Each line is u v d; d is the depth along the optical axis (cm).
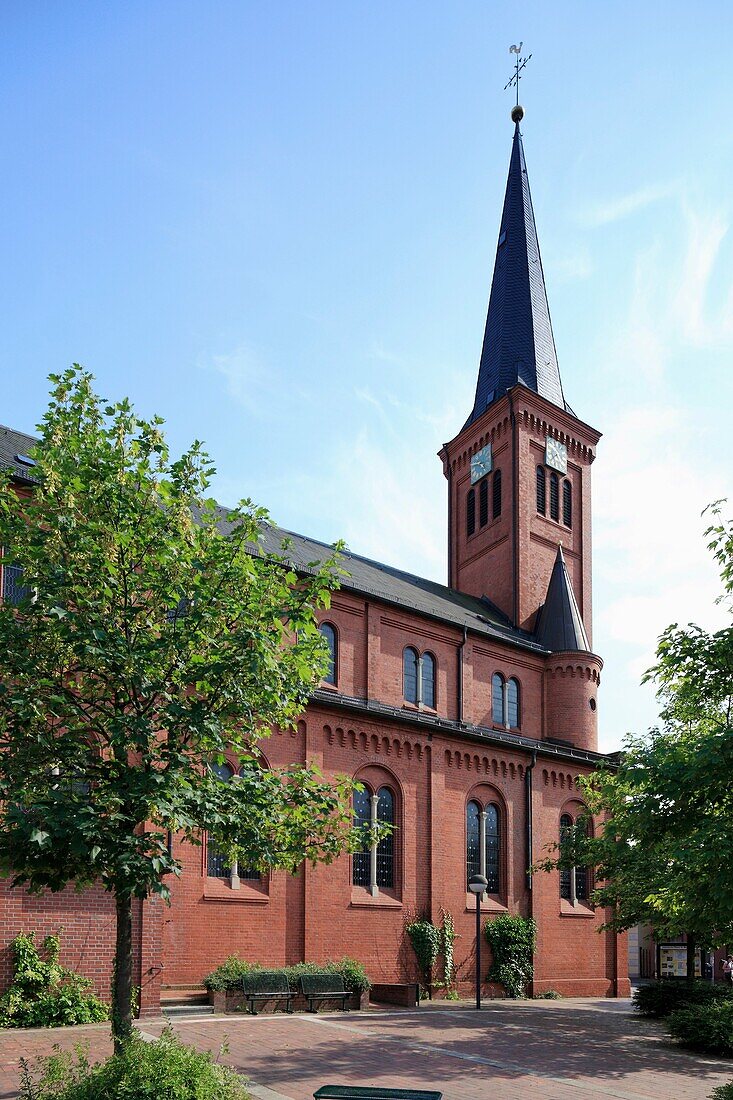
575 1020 2355
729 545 1464
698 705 1482
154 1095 947
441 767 3116
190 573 1195
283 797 1209
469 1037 1894
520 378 4700
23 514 1190
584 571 4509
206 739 1111
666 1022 1955
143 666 1095
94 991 1875
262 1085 1316
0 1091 1177
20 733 1091
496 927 3134
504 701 3672
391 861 2909
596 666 3909
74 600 1119
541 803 3462
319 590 1262
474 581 4491
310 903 2567
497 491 4453
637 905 2597
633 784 1224
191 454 1257
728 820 1177
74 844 952
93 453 1162
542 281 5066
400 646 3272
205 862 2348
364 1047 1681
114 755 1111
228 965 2206
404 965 2816
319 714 2755
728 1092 1228
